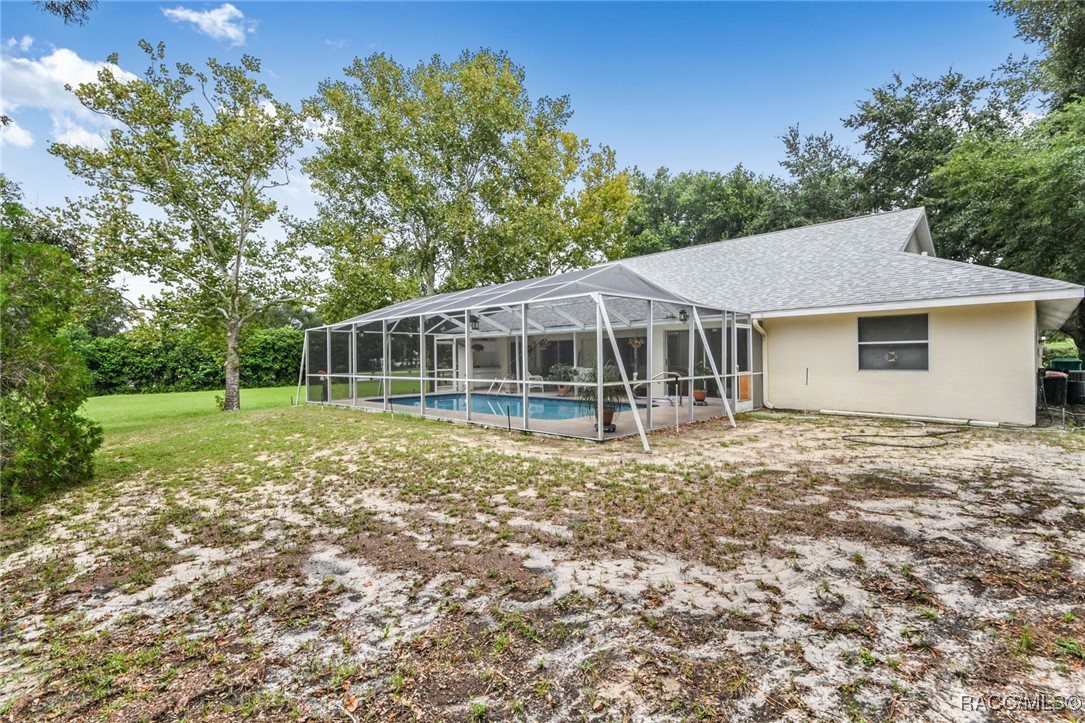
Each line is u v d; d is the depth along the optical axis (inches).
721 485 209.3
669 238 1233.4
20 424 215.5
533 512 182.1
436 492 211.3
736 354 427.2
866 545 147.0
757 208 1175.0
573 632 106.1
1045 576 126.5
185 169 586.6
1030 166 529.0
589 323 546.9
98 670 98.1
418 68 916.0
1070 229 529.3
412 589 127.3
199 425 440.5
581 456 271.3
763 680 89.9
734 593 120.8
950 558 137.7
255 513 191.6
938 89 954.7
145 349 831.7
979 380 361.4
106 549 160.9
